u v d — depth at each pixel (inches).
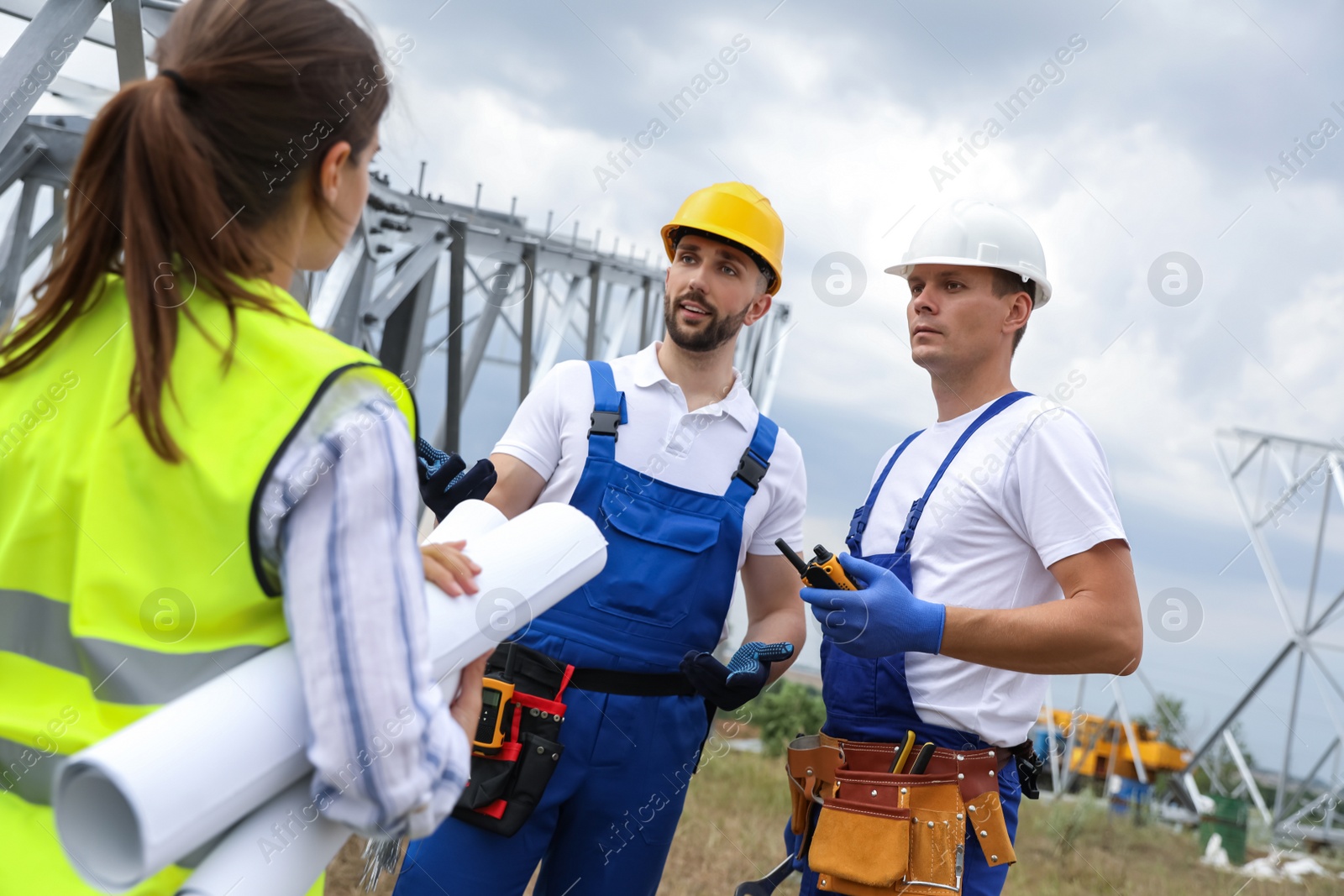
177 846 32.8
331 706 33.9
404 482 36.7
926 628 77.3
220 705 34.2
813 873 88.3
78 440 36.9
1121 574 78.8
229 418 35.7
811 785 87.2
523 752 85.7
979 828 80.4
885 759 83.4
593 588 91.1
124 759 31.9
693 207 97.8
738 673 87.2
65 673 36.4
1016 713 84.3
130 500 35.6
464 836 88.2
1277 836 489.7
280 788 36.2
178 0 135.7
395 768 34.9
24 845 35.3
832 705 88.9
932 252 90.4
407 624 35.6
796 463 102.7
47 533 36.6
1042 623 76.7
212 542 35.2
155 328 35.8
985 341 90.0
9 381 39.2
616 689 90.4
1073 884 241.6
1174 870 295.9
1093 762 622.8
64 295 38.6
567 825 92.7
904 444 96.1
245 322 37.0
